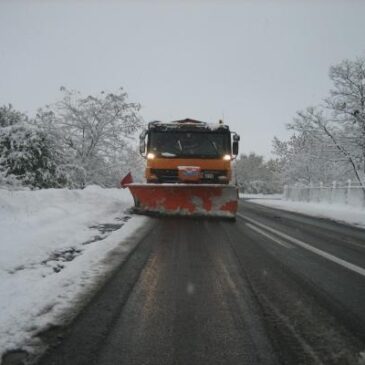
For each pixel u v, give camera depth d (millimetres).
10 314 3504
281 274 5344
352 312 3877
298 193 30594
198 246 7234
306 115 27281
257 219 13117
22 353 2848
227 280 4918
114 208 12594
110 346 3000
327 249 7559
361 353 2957
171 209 11445
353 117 25609
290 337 3227
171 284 4660
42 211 9086
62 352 2881
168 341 3109
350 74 25781
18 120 17062
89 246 6613
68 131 23969
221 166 12008
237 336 3225
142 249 6707
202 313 3730
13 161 15289
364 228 11891
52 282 4488
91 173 23641
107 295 4168
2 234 6551
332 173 31172
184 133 12258
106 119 24172
